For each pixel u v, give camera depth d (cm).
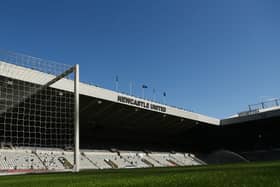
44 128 3791
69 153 4472
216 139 6788
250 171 623
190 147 6881
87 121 4778
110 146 5541
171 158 5988
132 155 5497
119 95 4328
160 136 6203
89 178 944
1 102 3269
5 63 3100
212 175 586
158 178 631
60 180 931
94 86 4044
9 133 3709
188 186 399
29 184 783
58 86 3606
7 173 2520
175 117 5319
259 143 6525
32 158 3962
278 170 567
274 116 5381
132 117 4934
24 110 3472
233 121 5866
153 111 4866
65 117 3844
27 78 3266
